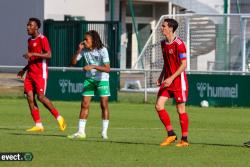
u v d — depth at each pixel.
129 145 34.72
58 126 45.31
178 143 35.38
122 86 72.69
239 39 81.12
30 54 40.75
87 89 37.66
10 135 38.38
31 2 98.06
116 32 80.31
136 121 49.88
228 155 31.83
